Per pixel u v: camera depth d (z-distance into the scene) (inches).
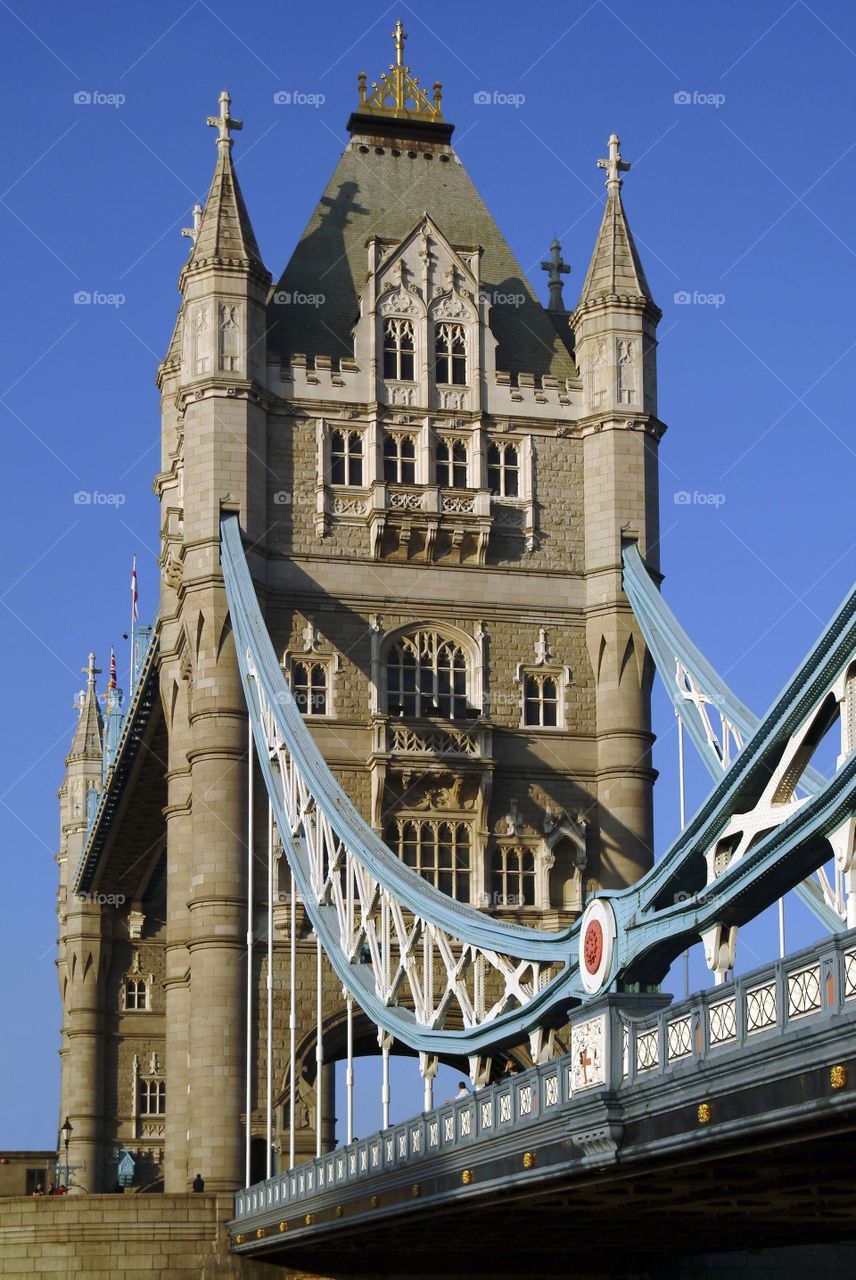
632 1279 2600.9
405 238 3444.9
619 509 3378.4
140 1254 2819.9
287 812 2866.6
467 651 3326.8
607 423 3408.0
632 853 3277.6
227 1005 3088.1
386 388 3385.8
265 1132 3078.2
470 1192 1793.8
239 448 3275.1
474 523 3341.5
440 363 3427.7
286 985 3139.8
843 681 1364.4
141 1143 4662.9
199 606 3211.1
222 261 3326.8
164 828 4372.5
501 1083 1765.5
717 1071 1320.1
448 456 3385.8
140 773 4060.0
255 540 3262.8
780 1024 1250.6
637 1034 1485.0
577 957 1692.9
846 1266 2657.5
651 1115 1435.8
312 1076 3144.7
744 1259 2632.9
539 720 3336.6
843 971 1184.2
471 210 3644.2
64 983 4825.3
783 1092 1249.4
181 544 3351.4
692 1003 1378.0
